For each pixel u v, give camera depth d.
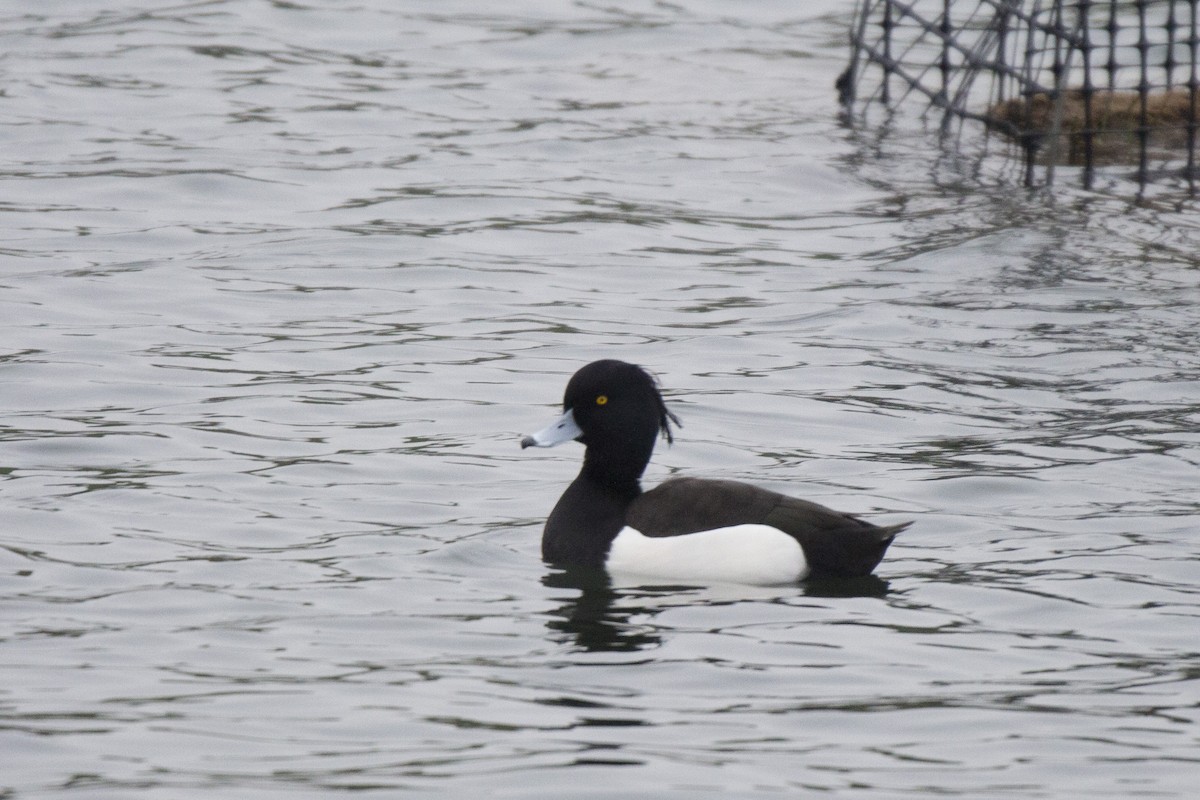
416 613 9.62
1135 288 17.83
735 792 7.39
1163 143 24.55
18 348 15.31
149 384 14.45
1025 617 9.62
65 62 27.64
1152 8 31.17
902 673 8.79
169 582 10.07
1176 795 7.41
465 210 20.77
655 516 10.53
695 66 29.09
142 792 7.32
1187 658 9.01
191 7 31.55
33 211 20.11
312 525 11.27
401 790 7.38
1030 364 15.45
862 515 11.62
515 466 12.70
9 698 8.30
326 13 31.58
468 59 29.22
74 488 11.86
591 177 22.45
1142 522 11.38
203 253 18.73
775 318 16.84
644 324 16.66
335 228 19.83
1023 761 7.72
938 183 22.41
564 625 9.46
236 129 24.31
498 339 16.09
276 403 14.04
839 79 26.70
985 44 25.47
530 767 7.61
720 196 21.70
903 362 15.48
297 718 8.13
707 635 9.30
